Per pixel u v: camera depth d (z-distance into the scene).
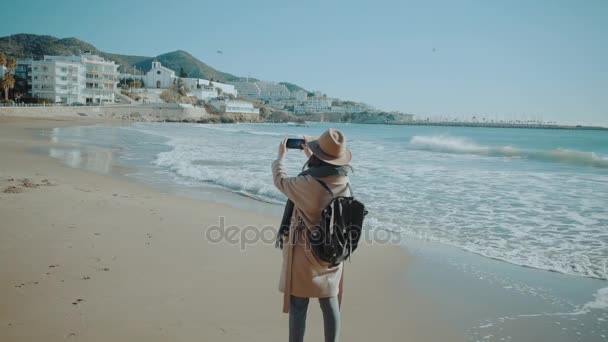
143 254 5.39
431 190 11.48
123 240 5.95
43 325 3.44
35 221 6.65
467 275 5.29
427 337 3.66
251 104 178.88
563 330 3.84
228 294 4.28
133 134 38.56
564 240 6.89
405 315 4.11
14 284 4.23
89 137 32.00
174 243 5.96
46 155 18.44
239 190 11.33
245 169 15.32
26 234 5.93
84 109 79.94
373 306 4.32
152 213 7.79
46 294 4.04
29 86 88.31
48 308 3.75
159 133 43.03
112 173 13.88
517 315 4.15
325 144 2.48
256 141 34.31
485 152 26.31
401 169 16.31
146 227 6.74
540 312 4.23
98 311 3.74
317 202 2.50
